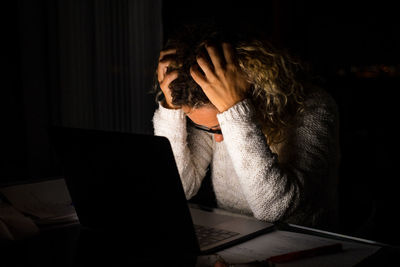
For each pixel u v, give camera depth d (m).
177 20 3.61
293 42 3.79
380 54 3.85
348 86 3.85
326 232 0.93
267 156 1.07
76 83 3.20
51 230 0.98
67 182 0.97
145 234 0.85
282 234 0.93
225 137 1.08
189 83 1.09
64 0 3.09
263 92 1.18
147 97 3.50
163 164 0.76
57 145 0.95
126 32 3.43
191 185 1.46
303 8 3.79
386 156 3.26
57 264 0.78
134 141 0.79
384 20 3.82
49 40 3.05
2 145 2.94
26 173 3.04
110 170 0.86
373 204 1.40
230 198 1.43
